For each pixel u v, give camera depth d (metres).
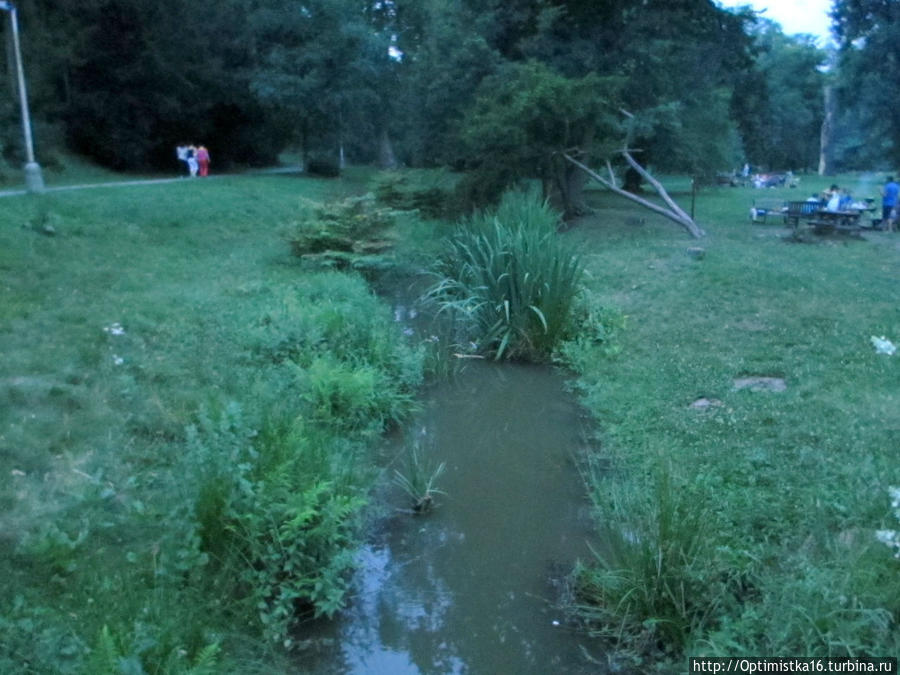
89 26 27.81
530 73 18.05
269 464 5.05
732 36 23.27
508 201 12.94
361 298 11.59
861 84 29.20
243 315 9.85
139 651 3.55
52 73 27.33
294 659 4.30
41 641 3.61
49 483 5.18
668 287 12.34
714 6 22.67
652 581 4.33
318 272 13.85
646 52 20.34
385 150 44.47
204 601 4.23
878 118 29.06
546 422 7.80
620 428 7.12
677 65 21.86
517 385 9.03
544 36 20.69
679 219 18.16
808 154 59.47
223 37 34.19
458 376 9.41
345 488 5.53
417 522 5.83
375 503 6.05
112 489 5.18
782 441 6.35
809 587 3.88
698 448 6.38
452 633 4.56
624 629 4.39
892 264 13.86
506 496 6.22
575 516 5.86
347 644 4.47
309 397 7.20
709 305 11.09
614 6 21.11
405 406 8.12
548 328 9.87
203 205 19.62
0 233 12.67
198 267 13.42
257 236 17.83
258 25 34.72
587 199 27.77
